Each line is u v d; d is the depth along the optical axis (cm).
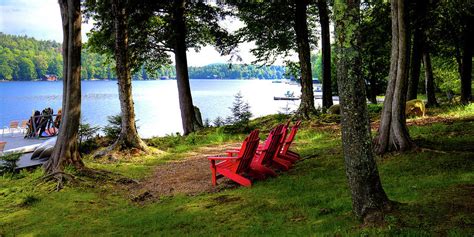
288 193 754
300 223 572
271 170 915
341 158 1040
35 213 814
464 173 737
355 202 533
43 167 1127
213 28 2175
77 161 1098
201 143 1694
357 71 517
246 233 560
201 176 1024
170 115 4003
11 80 15700
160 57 2231
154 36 2080
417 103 1827
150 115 4025
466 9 1812
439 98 3309
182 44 2123
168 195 881
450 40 2397
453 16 1928
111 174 1094
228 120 2350
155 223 674
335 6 518
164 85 14625
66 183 1002
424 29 1905
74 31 1105
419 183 693
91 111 4412
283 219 603
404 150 999
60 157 1077
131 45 2048
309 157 1103
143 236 617
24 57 15688
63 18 1112
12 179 1148
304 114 1931
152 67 2344
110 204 863
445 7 1766
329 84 2369
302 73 1955
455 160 855
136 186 1002
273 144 926
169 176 1071
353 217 537
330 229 515
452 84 3534
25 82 15312
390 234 454
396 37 1006
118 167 1234
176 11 2017
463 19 2089
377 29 2052
